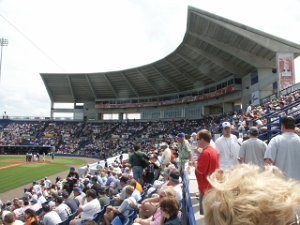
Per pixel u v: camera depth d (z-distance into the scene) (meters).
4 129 79.62
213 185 1.29
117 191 13.95
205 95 59.91
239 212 1.14
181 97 66.94
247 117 20.36
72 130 77.62
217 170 1.42
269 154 5.37
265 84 43.44
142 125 71.56
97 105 79.31
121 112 77.69
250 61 43.97
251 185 1.20
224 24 40.16
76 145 71.50
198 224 5.57
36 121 81.62
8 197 23.66
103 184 15.98
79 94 80.38
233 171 1.32
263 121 14.49
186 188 5.98
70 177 17.55
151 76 65.62
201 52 49.16
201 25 43.38
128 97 76.56
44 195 19.34
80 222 8.55
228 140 7.56
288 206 1.12
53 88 79.19
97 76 72.19
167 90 69.06
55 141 74.25
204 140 5.69
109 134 72.88
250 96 47.59
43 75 75.12
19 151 67.12
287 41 38.75
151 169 13.92
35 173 36.91
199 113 63.34
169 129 64.25
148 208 7.70
